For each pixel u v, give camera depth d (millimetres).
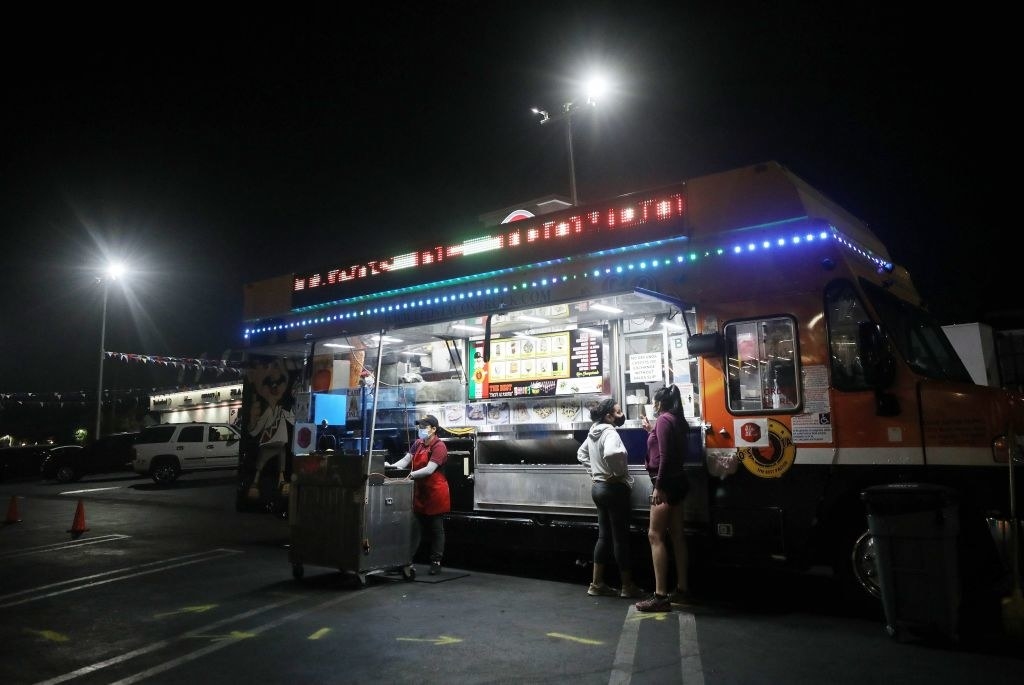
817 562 6191
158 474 21266
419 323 8547
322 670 4738
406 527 7652
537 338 9422
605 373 8797
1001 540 5602
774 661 4840
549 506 7723
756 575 7918
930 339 6902
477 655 5016
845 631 5551
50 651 5211
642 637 5410
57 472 24062
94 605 6582
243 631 5668
